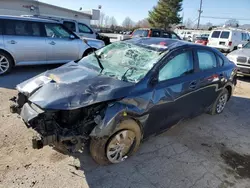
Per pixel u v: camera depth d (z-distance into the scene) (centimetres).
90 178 253
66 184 241
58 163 271
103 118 238
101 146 253
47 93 247
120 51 355
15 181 238
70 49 717
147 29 1200
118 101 251
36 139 223
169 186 253
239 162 310
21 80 588
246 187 262
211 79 391
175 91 314
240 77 888
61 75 296
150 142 338
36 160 272
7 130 327
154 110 290
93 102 238
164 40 374
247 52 811
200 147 338
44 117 231
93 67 328
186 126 407
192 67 353
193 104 368
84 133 236
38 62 665
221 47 1480
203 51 382
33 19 645
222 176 278
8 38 597
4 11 1719
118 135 262
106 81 276
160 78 299
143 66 305
